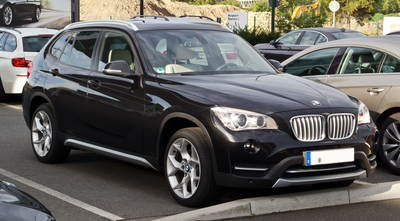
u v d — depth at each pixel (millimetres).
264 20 65875
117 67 5109
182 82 4852
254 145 4230
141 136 5004
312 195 4645
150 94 4934
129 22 5820
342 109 4590
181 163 4715
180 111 4590
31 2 25344
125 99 5156
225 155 4262
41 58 6637
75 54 6125
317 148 4359
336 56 6711
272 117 4301
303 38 14898
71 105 5836
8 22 25094
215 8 79812
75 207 4660
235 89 4633
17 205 2746
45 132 6371
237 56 5773
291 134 4297
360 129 4707
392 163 5938
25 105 6668
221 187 4449
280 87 4828
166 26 5805
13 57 11453
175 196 4742
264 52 15883
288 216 4398
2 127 8797
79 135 5789
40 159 6395
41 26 25766
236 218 4328
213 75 5207
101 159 6652
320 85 5160
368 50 6387
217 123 4320
